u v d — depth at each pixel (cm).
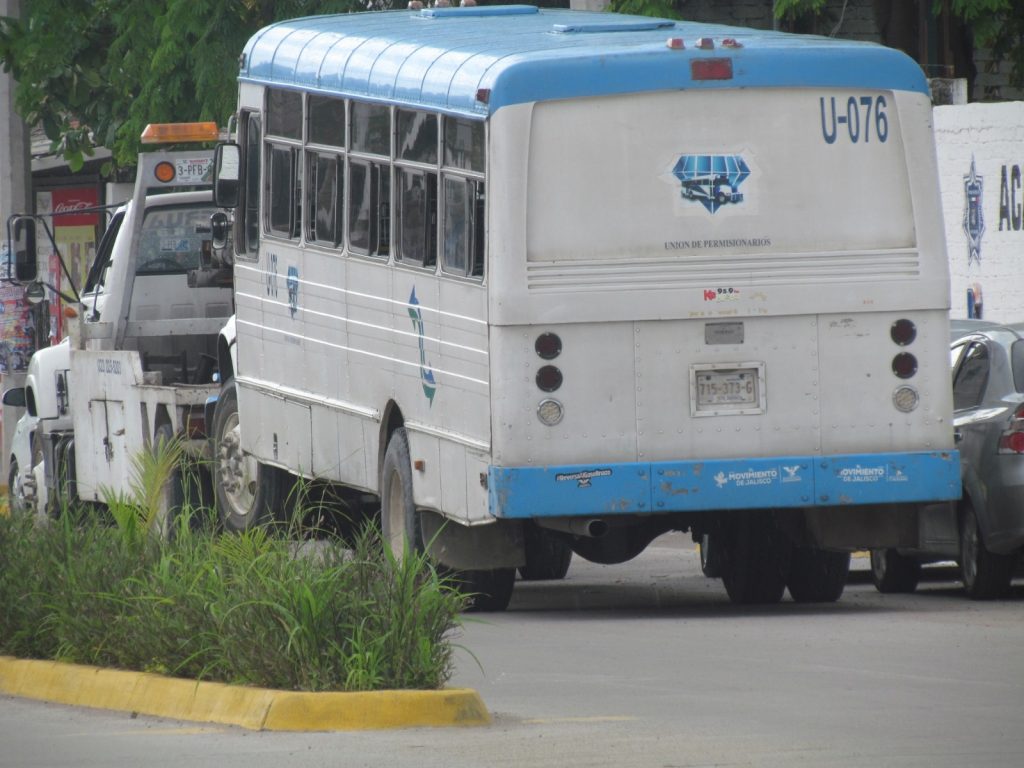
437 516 5441
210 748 3391
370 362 5797
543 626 5109
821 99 5172
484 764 3169
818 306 5153
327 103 6097
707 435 5100
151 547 4394
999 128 8806
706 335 5103
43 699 4075
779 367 5138
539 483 5016
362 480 5888
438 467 5366
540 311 5025
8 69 11162
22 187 11256
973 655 4412
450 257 5272
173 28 10212
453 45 5472
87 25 11200
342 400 5991
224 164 6769
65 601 4212
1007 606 5506
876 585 6222
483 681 4125
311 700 3559
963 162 8950
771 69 5138
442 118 5322
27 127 11319
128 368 7300
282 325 6431
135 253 7544
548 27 5744
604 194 5066
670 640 4759
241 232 6775
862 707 3706
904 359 5191
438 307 5334
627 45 5156
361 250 5847
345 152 5947
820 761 3153
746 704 3759
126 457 7331
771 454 5128
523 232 5022
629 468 5053
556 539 5597
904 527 5356
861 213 5188
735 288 5116
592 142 5062
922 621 5084
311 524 6519
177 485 7031
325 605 3691
